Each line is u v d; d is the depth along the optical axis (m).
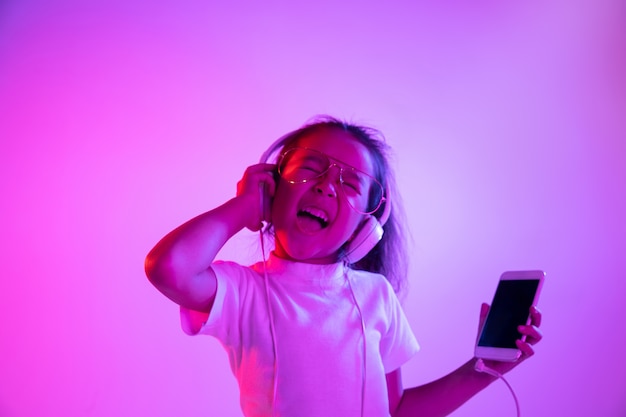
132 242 1.94
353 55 2.14
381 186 1.22
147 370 1.87
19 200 1.93
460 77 2.19
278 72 2.10
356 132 1.28
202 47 2.07
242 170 2.02
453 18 2.21
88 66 2.02
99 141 1.99
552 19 2.26
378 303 1.17
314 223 1.11
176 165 2.00
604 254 2.15
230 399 1.88
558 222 2.16
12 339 1.85
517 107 2.20
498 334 1.16
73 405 1.83
